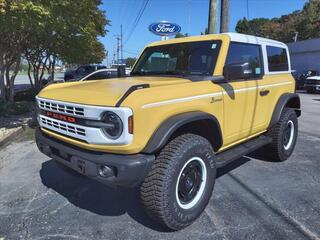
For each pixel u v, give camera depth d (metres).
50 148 4.28
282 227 3.93
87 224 4.07
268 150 6.13
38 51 17.39
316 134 8.77
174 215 3.73
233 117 4.73
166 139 3.58
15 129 9.05
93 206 4.54
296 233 3.80
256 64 5.44
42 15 7.93
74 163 3.82
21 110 11.93
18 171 5.94
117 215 4.28
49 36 13.84
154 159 3.60
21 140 8.26
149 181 3.63
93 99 3.64
